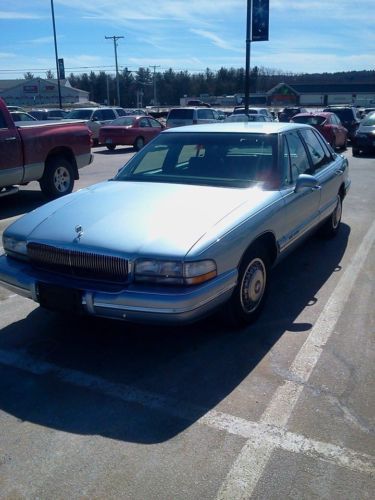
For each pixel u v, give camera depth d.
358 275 5.35
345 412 3.01
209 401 3.14
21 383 3.38
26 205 9.30
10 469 2.60
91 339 3.98
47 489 2.46
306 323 4.19
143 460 2.64
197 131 5.09
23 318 4.38
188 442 2.77
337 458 2.63
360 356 3.65
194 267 3.26
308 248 6.35
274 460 2.62
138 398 3.19
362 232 7.10
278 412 3.01
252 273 4.02
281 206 4.31
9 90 81.38
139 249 3.31
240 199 4.09
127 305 3.28
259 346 3.81
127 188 4.43
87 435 2.85
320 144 6.17
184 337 3.96
